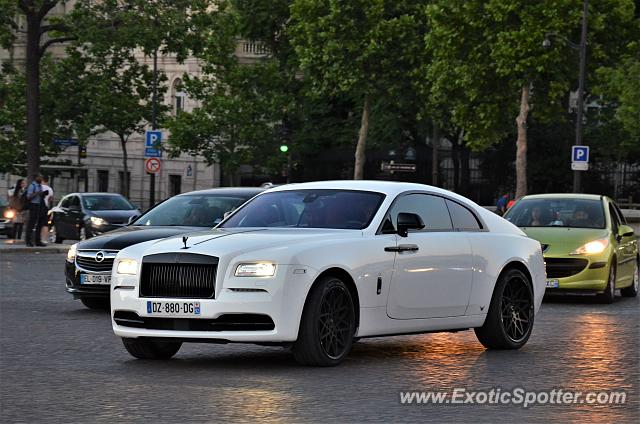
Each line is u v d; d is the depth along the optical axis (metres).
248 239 13.16
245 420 9.90
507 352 14.74
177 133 66.88
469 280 14.59
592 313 20.72
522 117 60.09
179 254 12.97
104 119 65.12
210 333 12.77
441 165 77.56
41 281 26.84
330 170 77.44
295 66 75.44
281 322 12.67
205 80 67.94
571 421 9.98
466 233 14.83
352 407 10.59
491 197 78.19
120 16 52.22
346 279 13.32
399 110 73.44
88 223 41.91
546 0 58.88
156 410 10.37
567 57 60.66
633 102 60.62
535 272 15.62
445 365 13.40
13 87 70.56
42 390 11.48
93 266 19.72
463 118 62.81
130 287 13.20
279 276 12.71
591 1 60.69
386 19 69.38
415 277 13.93
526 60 58.66
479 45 61.09
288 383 11.94
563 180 78.31
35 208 40.00
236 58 68.25
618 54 62.78
